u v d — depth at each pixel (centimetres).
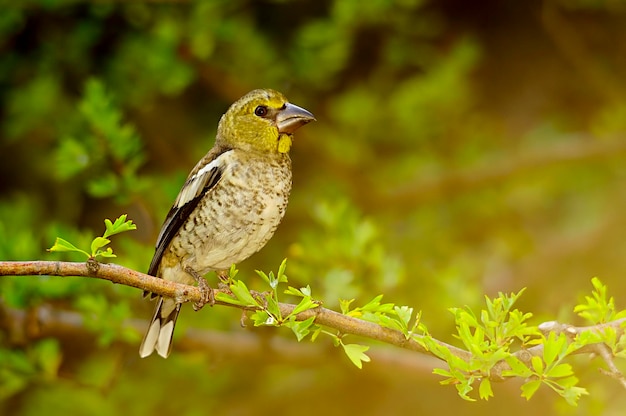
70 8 1286
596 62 1498
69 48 1298
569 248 1539
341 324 670
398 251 1391
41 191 1465
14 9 1224
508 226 1553
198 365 1252
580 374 955
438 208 1548
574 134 1603
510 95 1587
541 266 1525
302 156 1498
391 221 1501
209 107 1460
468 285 1191
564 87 1577
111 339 1035
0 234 1005
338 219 1070
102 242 633
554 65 1548
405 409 1434
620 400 1132
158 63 1229
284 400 1384
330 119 1478
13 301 1003
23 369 1046
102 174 1089
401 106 1384
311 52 1319
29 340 1068
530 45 1528
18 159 1456
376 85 1431
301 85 1427
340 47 1284
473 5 1471
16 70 1330
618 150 1456
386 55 1388
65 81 1364
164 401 1281
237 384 1370
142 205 1052
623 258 1553
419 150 1499
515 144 1579
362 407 1409
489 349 641
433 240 1425
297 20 1431
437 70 1362
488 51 1533
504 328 649
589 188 1603
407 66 1490
